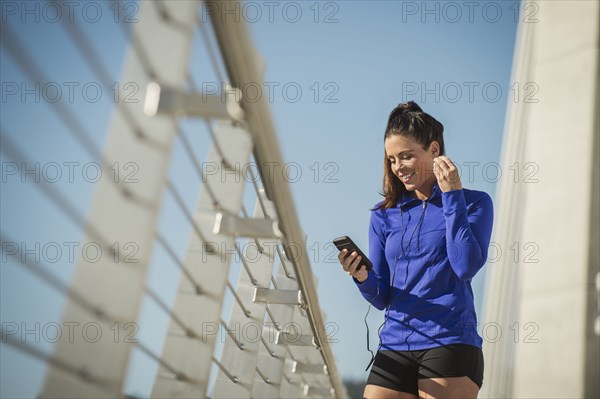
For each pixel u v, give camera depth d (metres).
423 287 5.91
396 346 5.91
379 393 5.90
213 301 5.02
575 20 11.19
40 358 2.98
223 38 3.80
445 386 5.59
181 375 4.86
